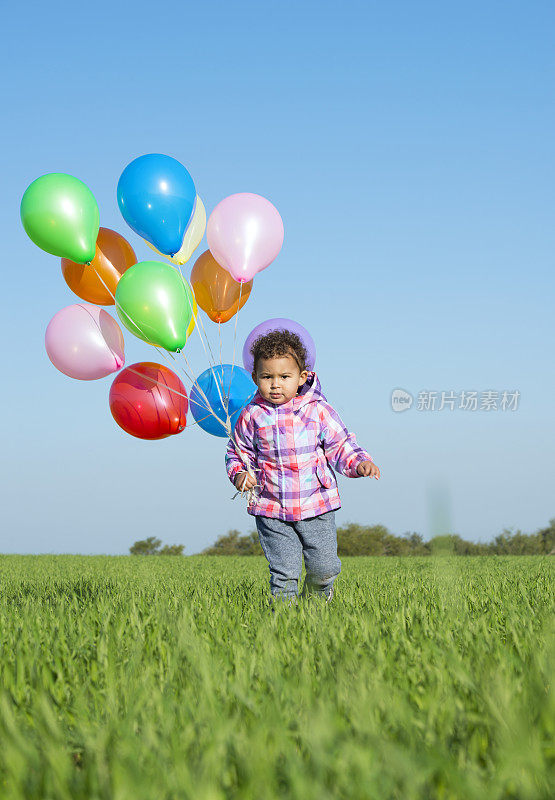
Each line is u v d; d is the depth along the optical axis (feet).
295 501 14.71
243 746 4.92
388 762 4.52
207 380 18.04
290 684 6.68
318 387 15.31
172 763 4.83
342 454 14.89
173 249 18.21
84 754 5.26
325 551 14.89
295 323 17.71
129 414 17.92
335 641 8.89
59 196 16.97
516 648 8.59
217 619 11.73
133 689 6.81
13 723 5.52
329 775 4.63
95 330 17.79
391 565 43.57
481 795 4.08
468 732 5.57
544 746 4.97
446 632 9.59
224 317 19.79
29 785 4.52
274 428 14.83
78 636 10.25
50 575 35.55
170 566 46.21
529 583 20.58
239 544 135.23
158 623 10.68
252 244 17.84
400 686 6.81
